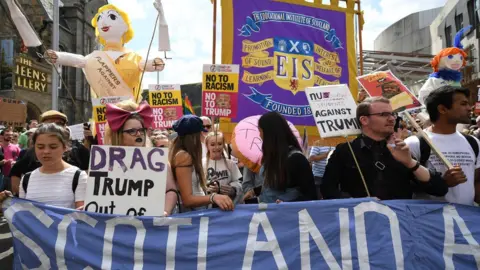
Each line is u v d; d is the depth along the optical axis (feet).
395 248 9.59
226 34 17.90
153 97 24.27
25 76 78.38
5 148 28.81
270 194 10.66
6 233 19.93
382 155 10.18
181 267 9.45
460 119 10.28
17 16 13.11
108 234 9.48
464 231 9.84
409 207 9.85
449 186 9.64
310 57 19.07
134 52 20.25
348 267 9.52
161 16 15.56
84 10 113.80
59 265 9.39
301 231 9.68
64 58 18.90
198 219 9.69
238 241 9.59
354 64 20.12
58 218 9.53
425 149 10.51
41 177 10.12
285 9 18.78
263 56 18.24
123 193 9.62
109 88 19.27
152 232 9.55
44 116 14.92
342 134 10.77
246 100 17.94
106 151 9.70
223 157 14.11
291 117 18.47
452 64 19.76
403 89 11.82
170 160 10.54
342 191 11.07
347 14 20.06
